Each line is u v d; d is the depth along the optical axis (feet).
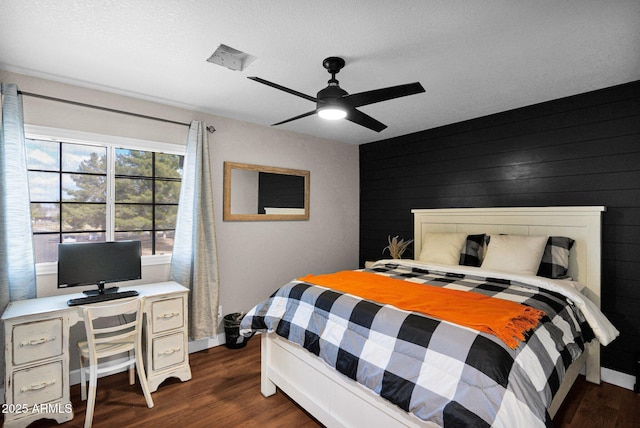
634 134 8.45
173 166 10.68
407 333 5.35
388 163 14.69
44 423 7.01
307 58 7.19
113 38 6.45
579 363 7.91
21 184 7.77
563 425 6.91
